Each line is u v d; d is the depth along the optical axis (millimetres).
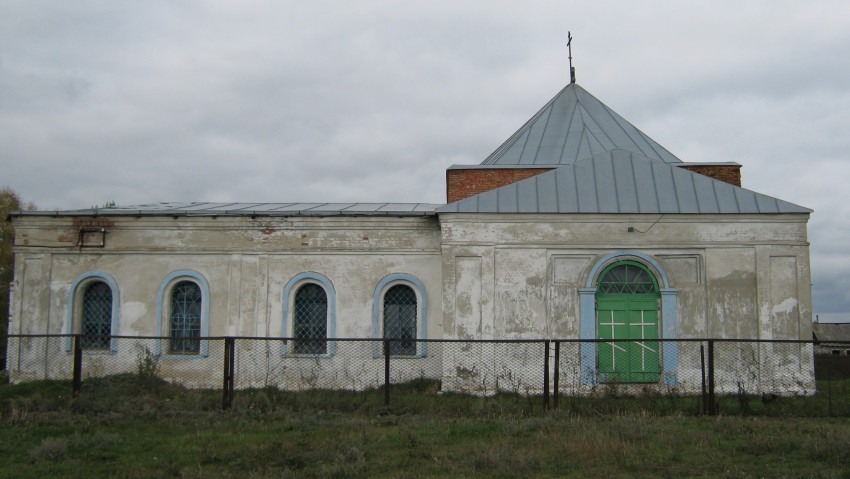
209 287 17422
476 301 15664
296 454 9391
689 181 16172
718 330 15414
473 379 15305
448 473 8539
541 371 15258
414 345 17156
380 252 17312
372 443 10031
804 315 15320
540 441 9953
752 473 8539
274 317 17234
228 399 12672
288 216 17422
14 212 17547
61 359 17391
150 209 18391
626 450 9383
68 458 9297
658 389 14156
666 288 15547
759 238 15570
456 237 15828
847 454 9070
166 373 17062
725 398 13445
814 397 13734
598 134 21500
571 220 15750
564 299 15641
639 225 15711
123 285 17547
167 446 9930
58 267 17688
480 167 19906
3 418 11766
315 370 16922
